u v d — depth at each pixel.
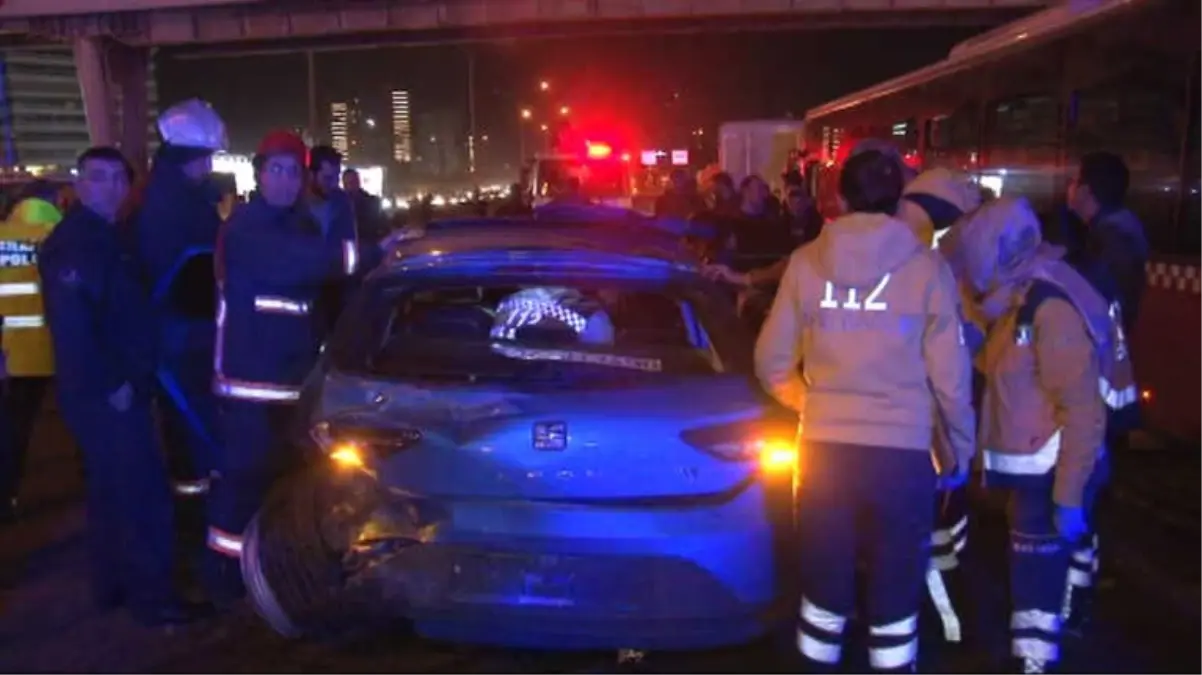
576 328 4.64
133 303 4.85
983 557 5.94
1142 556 6.07
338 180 6.42
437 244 4.89
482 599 3.97
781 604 4.07
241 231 4.96
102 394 4.83
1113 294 4.70
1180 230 7.96
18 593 5.47
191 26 32.69
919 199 4.65
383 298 4.51
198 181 5.56
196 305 5.61
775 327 3.86
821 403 3.77
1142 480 7.56
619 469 3.97
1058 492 4.03
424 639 4.56
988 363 4.23
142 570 4.99
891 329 3.68
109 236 4.82
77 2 30.55
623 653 4.39
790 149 27.11
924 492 3.74
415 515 4.00
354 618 4.22
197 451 5.78
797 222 11.93
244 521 5.13
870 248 3.67
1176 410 8.15
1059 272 4.07
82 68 33.62
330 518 4.10
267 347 5.00
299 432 4.28
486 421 4.00
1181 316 8.04
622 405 4.03
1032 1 26.98
